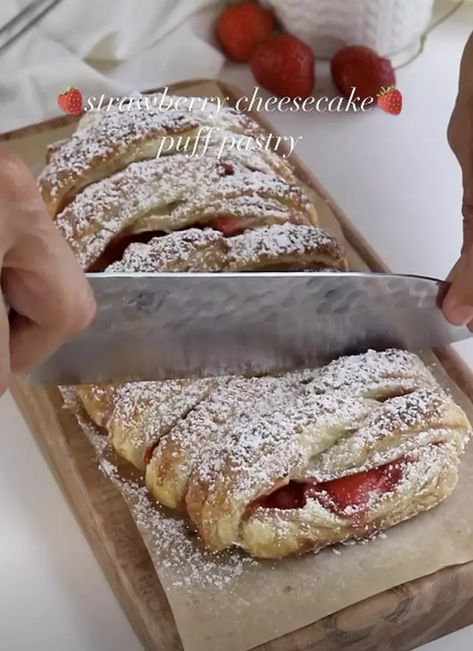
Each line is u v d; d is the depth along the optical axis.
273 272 0.65
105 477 0.66
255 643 0.61
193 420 0.65
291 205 0.72
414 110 0.89
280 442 0.63
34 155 0.81
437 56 0.93
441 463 0.64
